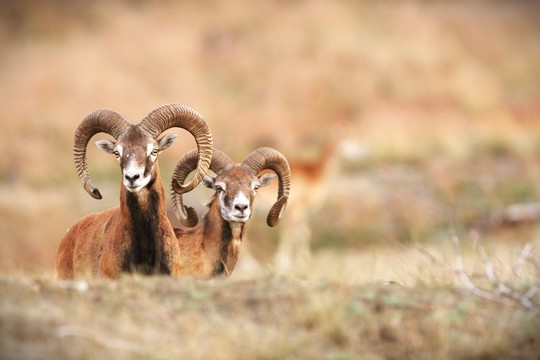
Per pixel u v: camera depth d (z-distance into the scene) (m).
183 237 45.97
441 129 129.00
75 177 108.88
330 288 36.56
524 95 161.75
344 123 140.88
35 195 101.25
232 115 143.88
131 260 40.94
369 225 91.25
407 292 37.00
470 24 191.00
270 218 47.41
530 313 35.59
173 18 181.75
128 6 188.25
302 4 187.50
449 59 172.62
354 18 183.88
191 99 150.38
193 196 86.25
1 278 36.56
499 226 85.81
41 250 90.38
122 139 41.19
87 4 188.50
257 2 187.12
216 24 179.38
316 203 94.88
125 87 152.88
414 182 102.88
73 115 142.25
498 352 32.84
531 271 43.41
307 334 33.09
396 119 142.88
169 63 163.25
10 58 167.00
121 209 41.03
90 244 42.94
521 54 183.12
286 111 148.75
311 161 94.31
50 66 161.25
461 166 108.12
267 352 31.52
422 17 189.12
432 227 88.31
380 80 161.88
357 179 106.31
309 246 91.94
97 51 167.38
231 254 45.19
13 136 130.38
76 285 35.53
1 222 92.25
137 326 32.62
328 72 162.88
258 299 35.31
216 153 45.81
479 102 152.00
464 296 37.00
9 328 30.88
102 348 30.72
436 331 33.75
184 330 32.75
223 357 31.02
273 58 166.75
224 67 164.25
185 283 36.59
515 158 111.19
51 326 31.58
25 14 183.25
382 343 33.12
